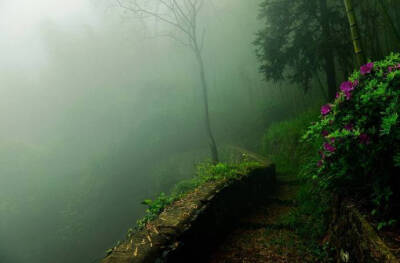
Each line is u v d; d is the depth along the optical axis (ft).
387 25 18.58
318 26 21.40
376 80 5.98
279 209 14.01
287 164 22.68
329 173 6.98
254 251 9.64
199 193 10.66
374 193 5.50
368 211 5.87
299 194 14.05
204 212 9.16
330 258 7.52
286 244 9.77
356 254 5.59
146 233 7.27
